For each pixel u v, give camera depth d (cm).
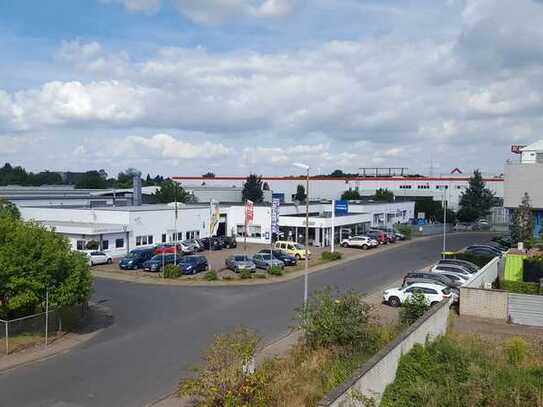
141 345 2150
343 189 10319
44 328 2205
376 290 3391
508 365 1716
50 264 2216
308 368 1678
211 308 2858
